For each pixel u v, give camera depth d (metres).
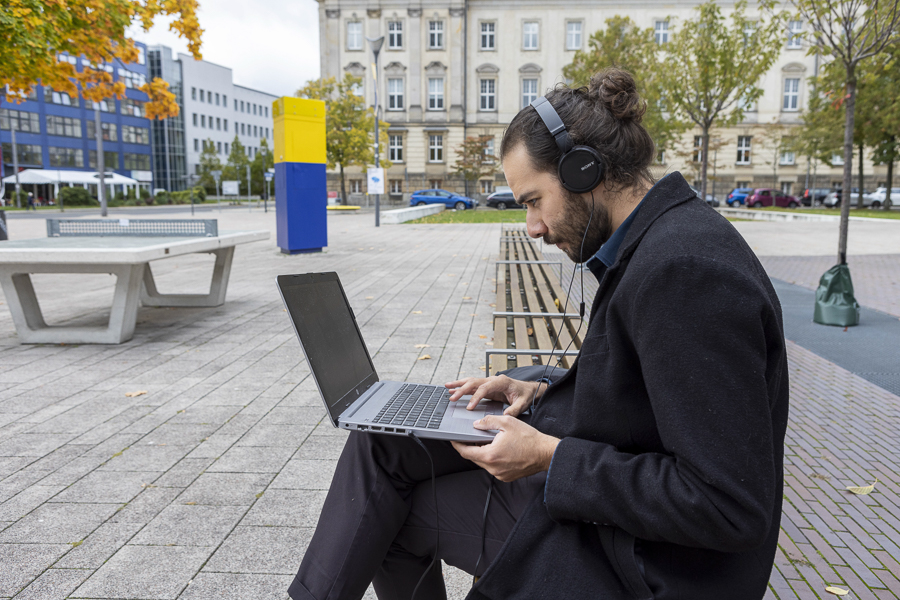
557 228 1.16
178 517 2.41
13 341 5.33
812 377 4.51
